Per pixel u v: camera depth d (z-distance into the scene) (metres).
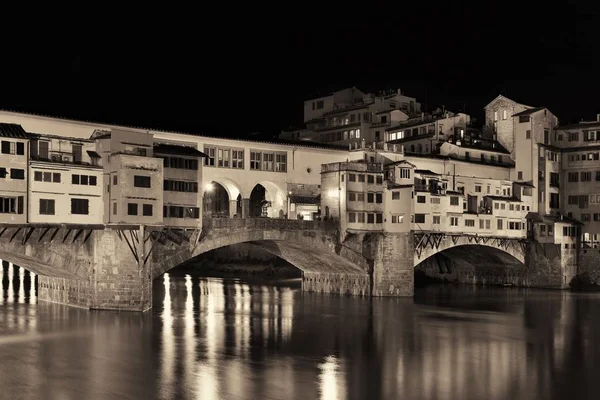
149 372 48.03
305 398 43.00
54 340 57.34
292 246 88.56
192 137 79.94
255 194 120.69
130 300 68.88
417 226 94.50
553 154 112.88
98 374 47.25
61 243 67.56
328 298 92.25
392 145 103.00
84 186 67.31
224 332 63.91
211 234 76.06
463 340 63.06
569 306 87.62
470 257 115.81
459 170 106.44
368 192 89.88
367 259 91.69
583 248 110.44
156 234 70.69
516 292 103.81
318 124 128.88
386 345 60.00
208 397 42.66
